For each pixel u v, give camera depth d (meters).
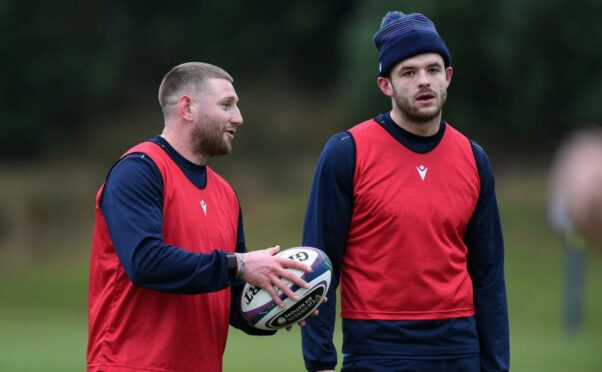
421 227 18.58
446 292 18.61
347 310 19.09
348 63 174.62
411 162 18.84
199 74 18.58
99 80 180.25
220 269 17.50
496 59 151.25
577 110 152.75
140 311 17.88
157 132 178.88
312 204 19.17
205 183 18.83
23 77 176.25
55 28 180.00
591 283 104.12
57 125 179.38
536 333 79.88
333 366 19.23
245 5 192.88
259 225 135.75
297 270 18.09
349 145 18.97
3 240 142.00
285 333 80.50
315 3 190.00
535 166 151.38
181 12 194.50
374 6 163.25
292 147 167.25
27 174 165.38
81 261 133.88
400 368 18.44
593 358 55.00
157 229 17.48
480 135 157.00
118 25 192.75
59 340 71.25
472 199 19.11
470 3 152.00
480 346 19.55
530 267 113.44
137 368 17.70
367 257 18.83
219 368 18.78
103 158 170.88
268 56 192.75
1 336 75.88
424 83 18.53
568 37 150.88
